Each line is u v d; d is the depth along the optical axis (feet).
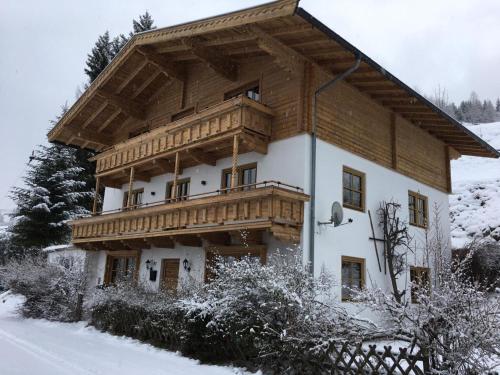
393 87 45.29
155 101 61.05
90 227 60.54
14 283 59.47
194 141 44.91
